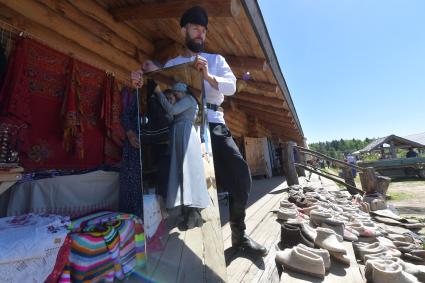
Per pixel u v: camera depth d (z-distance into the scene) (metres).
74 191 2.40
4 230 1.64
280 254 2.17
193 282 1.74
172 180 1.90
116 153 3.14
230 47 3.77
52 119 2.49
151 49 4.45
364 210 5.10
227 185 2.10
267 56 3.95
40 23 2.69
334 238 2.38
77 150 2.63
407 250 2.85
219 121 2.14
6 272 1.40
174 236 1.84
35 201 2.21
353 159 20.39
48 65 2.47
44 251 1.56
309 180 10.88
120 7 3.45
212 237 1.79
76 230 1.87
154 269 1.81
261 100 7.21
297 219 3.52
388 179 7.10
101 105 2.96
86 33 3.23
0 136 2.05
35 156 2.36
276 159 16.17
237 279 1.83
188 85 1.97
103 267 1.84
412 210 7.78
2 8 2.34
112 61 3.64
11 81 2.17
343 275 2.03
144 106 2.06
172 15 3.05
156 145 1.99
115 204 2.67
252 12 2.79
